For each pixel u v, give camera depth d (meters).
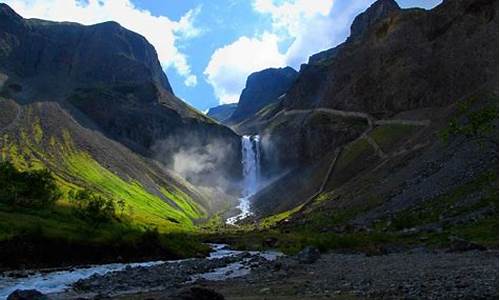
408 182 171.00
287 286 44.94
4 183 150.25
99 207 149.88
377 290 36.12
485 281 35.47
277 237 155.50
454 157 161.75
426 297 30.69
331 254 89.12
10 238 86.25
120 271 71.88
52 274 73.94
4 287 58.97
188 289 32.31
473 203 114.00
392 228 123.06
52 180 166.75
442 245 78.25
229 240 166.75
